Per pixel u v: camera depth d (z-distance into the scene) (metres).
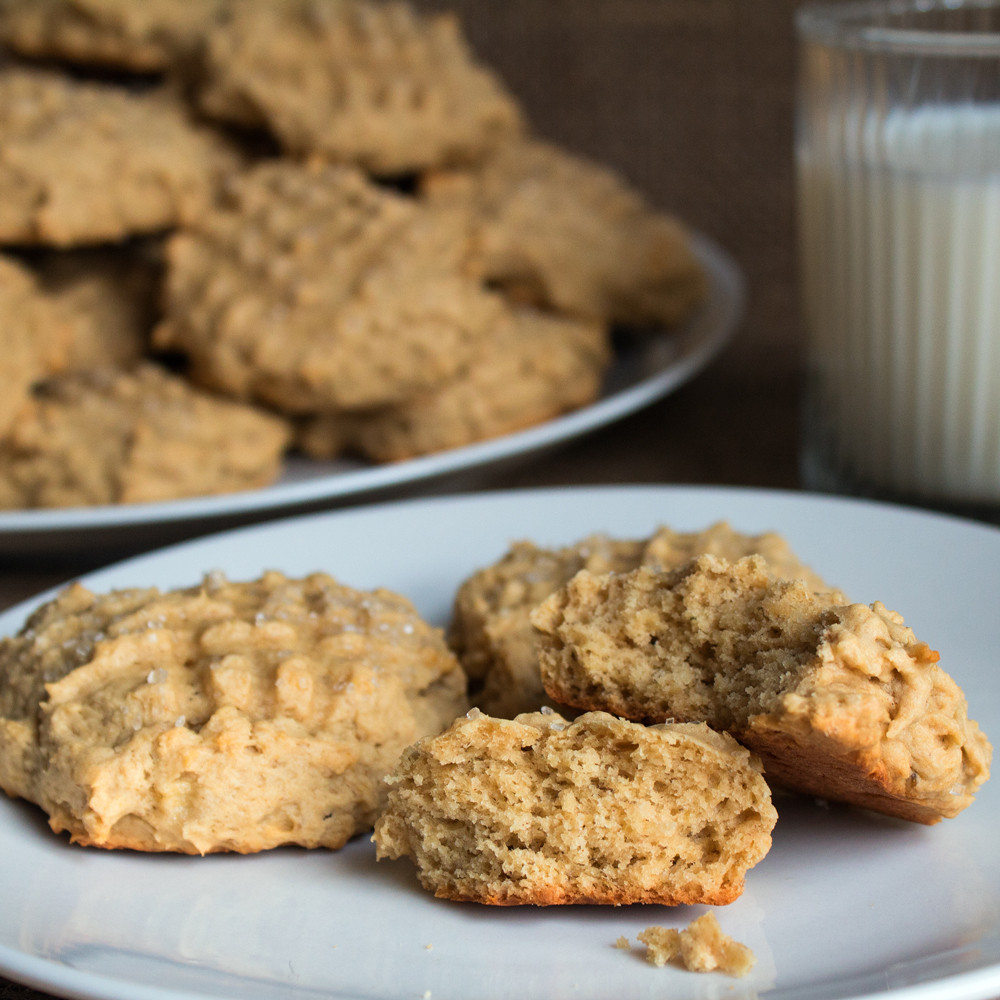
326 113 0.63
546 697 0.48
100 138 0.62
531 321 0.63
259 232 0.61
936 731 0.44
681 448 0.64
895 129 0.57
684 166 0.76
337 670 0.47
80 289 0.63
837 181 0.58
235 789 0.46
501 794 0.45
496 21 0.76
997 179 0.56
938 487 0.59
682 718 0.46
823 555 0.52
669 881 0.45
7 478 0.59
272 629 0.48
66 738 0.46
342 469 0.61
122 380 0.60
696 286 0.67
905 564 0.52
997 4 0.61
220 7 0.66
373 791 0.47
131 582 0.52
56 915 0.45
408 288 0.60
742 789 0.44
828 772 0.45
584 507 0.55
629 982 0.43
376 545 0.54
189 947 0.44
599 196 0.67
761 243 0.76
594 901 0.45
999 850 0.45
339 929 0.45
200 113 0.65
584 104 0.76
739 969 0.43
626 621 0.46
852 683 0.44
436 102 0.64
